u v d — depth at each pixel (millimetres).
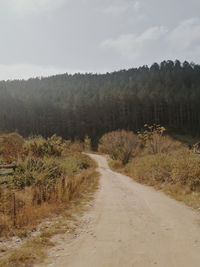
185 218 8844
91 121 111750
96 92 138125
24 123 114375
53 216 8977
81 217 9000
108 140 47719
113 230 7512
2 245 6227
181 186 14797
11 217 7820
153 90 128375
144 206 10938
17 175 12492
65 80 193875
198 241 6551
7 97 126500
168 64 194000
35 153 22453
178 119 108062
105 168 40062
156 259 5488
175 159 18438
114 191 15406
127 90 125625
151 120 110688
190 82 152750
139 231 7395
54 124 113188
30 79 192250
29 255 5656
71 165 21422
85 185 16688
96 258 5566
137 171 25078
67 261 5438
